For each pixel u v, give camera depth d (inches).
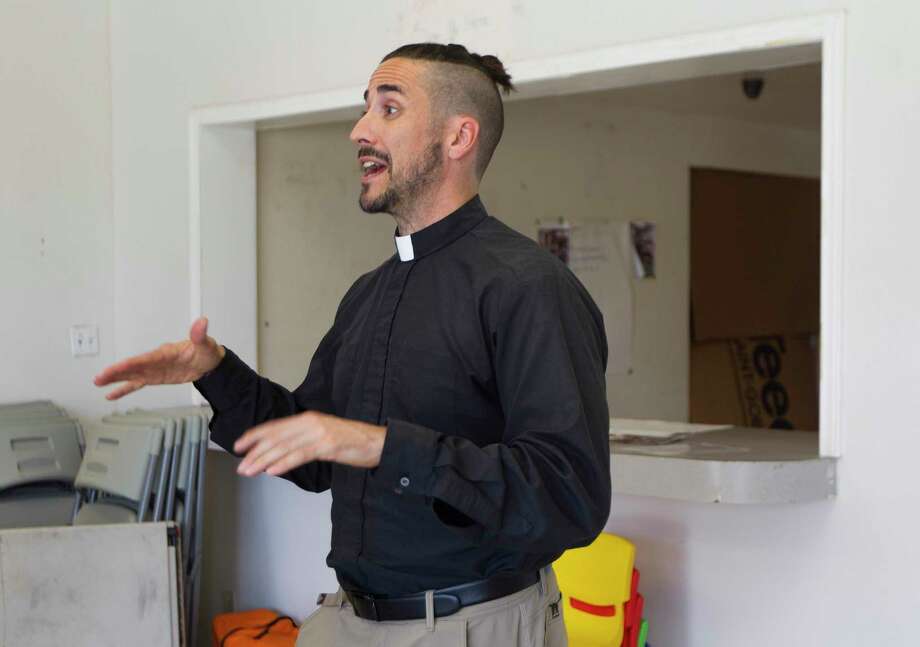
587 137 199.3
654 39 101.9
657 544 105.3
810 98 209.8
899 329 87.7
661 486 92.0
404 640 61.3
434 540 59.6
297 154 155.4
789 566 95.6
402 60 64.1
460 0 117.3
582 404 55.1
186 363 63.9
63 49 150.7
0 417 136.1
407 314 62.5
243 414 66.8
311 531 136.6
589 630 95.7
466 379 59.4
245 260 149.9
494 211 183.8
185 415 125.9
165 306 150.9
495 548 59.5
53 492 136.2
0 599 107.2
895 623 88.9
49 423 135.9
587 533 54.2
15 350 146.5
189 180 146.5
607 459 56.6
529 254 60.0
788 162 243.1
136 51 152.9
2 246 144.9
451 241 63.2
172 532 112.8
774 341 243.1
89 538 110.3
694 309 222.8
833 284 90.7
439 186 63.6
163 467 121.2
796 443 104.0
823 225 91.4
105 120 155.7
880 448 89.0
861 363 89.8
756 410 237.1
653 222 212.5
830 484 91.3
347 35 128.9
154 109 151.0
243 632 126.7
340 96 129.0
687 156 219.3
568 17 108.4
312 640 67.4
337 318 71.0
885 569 89.3
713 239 226.8
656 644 105.1
